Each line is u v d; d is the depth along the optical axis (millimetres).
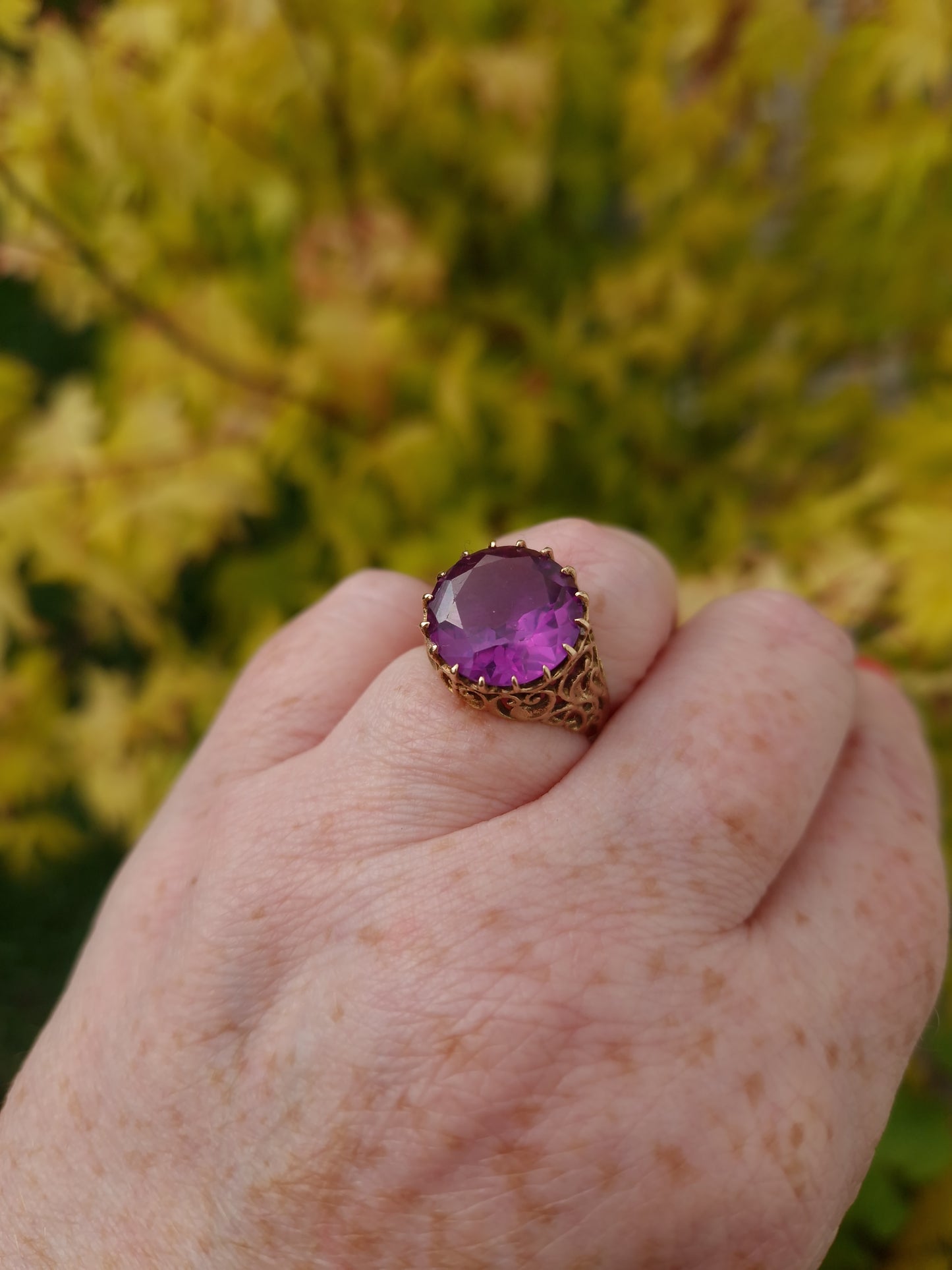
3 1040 268
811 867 85
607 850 78
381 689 89
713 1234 71
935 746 156
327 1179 74
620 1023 73
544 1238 71
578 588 85
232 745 100
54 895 292
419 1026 73
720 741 81
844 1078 77
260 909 83
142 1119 83
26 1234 84
